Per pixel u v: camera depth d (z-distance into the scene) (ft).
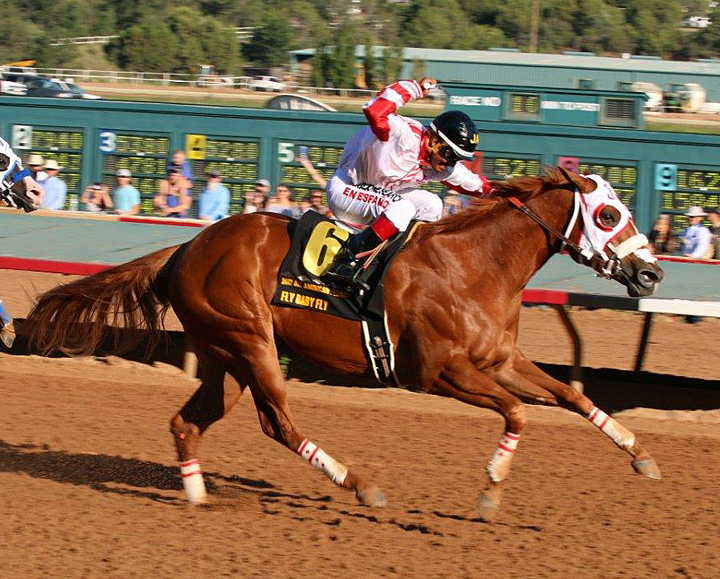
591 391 43.70
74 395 38.47
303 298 25.94
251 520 25.73
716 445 34.86
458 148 25.73
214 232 26.94
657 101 163.43
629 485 29.63
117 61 310.45
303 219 26.43
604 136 73.77
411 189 27.81
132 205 69.41
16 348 47.75
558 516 26.63
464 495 28.27
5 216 57.21
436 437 34.42
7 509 25.61
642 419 38.88
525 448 33.45
